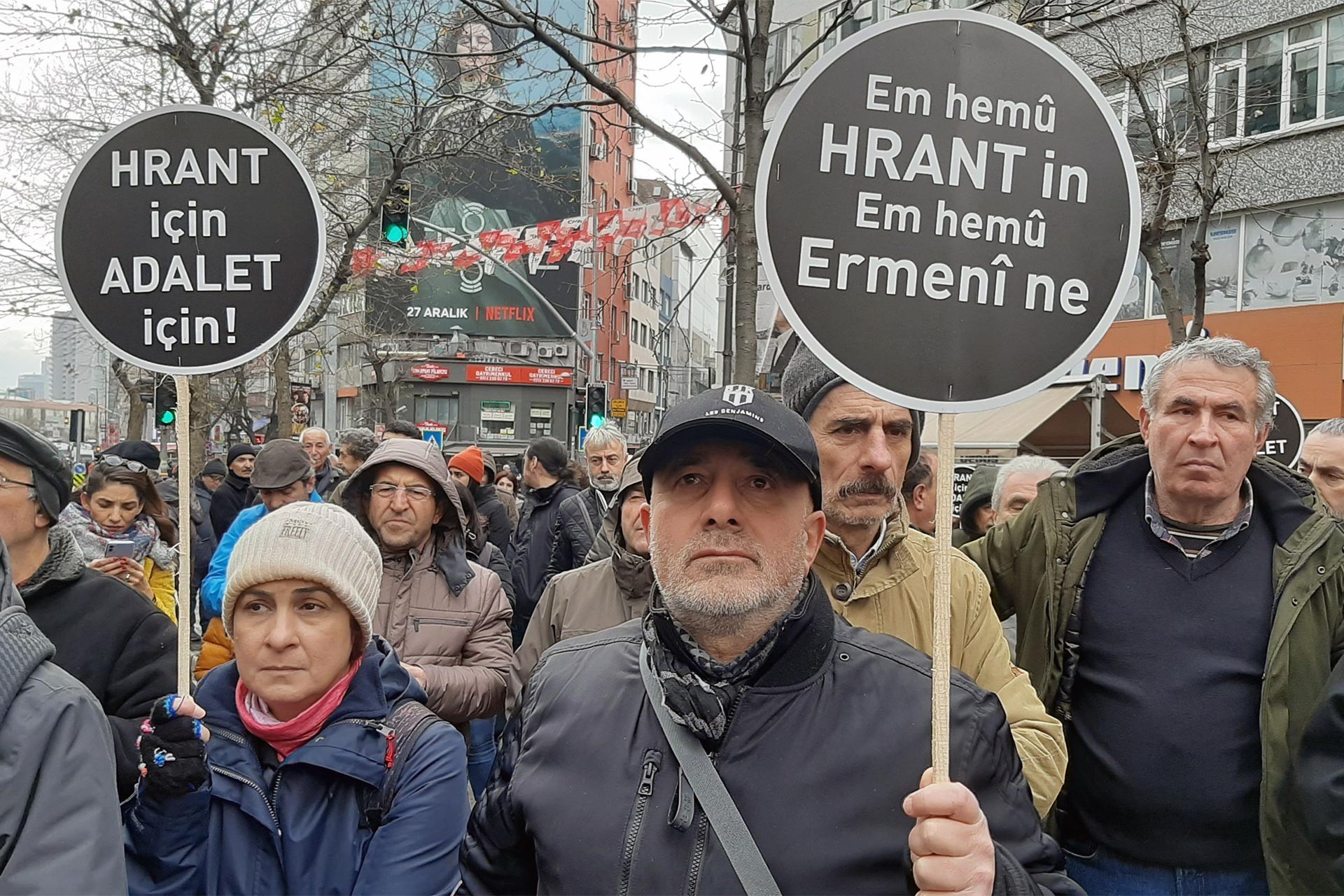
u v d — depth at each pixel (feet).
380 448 13.12
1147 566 9.13
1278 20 48.80
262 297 8.49
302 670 7.22
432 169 41.27
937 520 5.65
